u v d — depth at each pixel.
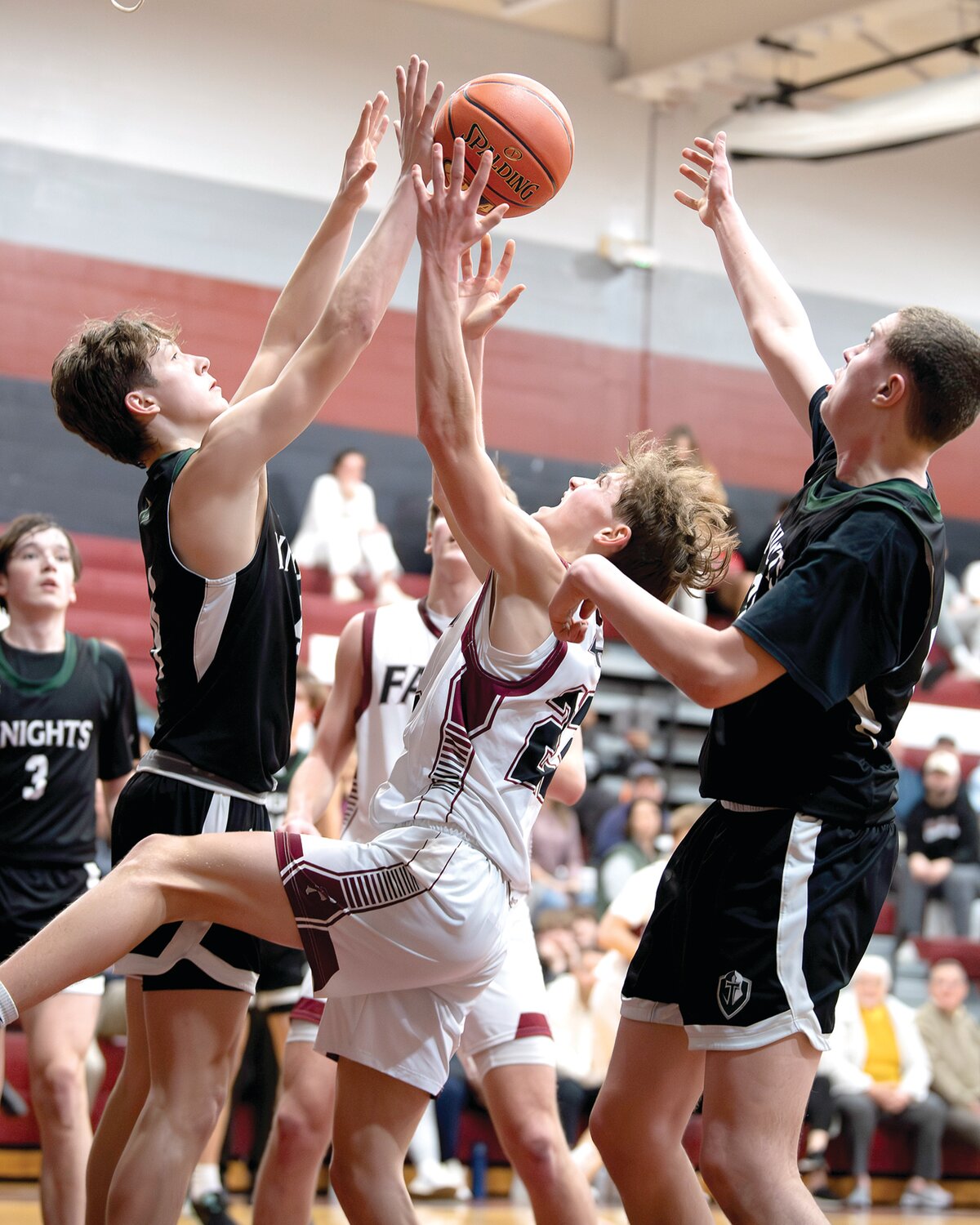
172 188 9.80
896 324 2.64
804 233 11.70
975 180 12.36
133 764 4.65
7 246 9.36
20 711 4.36
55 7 9.55
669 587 2.99
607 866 8.58
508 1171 7.07
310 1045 3.45
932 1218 7.07
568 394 10.97
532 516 2.97
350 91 10.33
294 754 6.43
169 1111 2.71
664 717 10.87
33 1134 6.40
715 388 11.39
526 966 3.60
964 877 9.48
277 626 2.92
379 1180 2.63
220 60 9.96
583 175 11.12
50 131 9.50
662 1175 2.79
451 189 2.68
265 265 10.03
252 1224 3.46
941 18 11.09
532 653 2.68
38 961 2.44
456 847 2.62
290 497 10.18
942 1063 7.95
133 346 2.99
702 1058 2.79
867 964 7.93
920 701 11.28
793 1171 2.49
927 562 2.53
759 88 11.34
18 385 9.35
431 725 2.72
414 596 10.34
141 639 9.22
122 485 9.65
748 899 2.56
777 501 11.49
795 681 2.44
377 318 2.82
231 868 2.58
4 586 4.46
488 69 10.78
